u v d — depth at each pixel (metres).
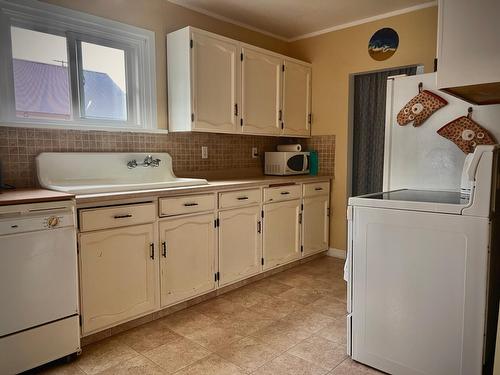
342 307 2.65
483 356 1.58
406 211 1.74
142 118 2.87
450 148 2.22
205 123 2.88
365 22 3.51
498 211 1.71
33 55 2.33
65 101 2.48
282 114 3.60
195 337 2.21
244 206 2.97
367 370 1.89
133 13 2.74
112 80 2.72
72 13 2.42
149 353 2.03
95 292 2.06
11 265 1.69
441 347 1.68
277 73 3.52
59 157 2.36
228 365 1.92
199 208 2.60
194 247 2.59
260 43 3.79
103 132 2.61
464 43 1.54
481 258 1.55
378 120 3.68
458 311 1.62
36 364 1.79
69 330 1.91
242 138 3.67
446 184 2.25
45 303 1.81
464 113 2.15
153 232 2.33
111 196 2.08
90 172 2.51
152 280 2.34
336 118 3.80
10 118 2.24
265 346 2.12
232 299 2.79
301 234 3.56
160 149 2.95
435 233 1.66
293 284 3.11
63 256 1.86
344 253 3.85
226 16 3.36
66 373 1.84
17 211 1.70
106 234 2.09
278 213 3.30
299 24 3.63
